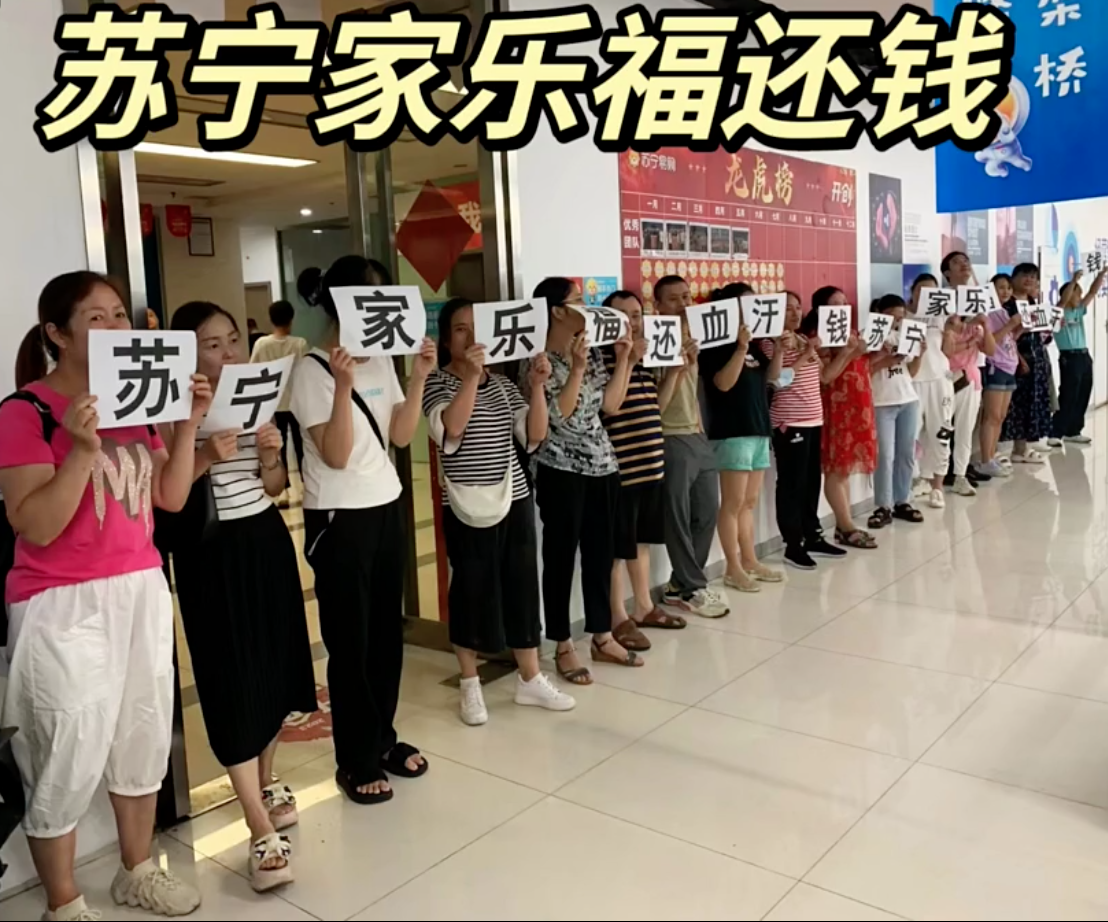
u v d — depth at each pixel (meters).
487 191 3.48
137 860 2.22
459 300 3.09
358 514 2.58
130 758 2.15
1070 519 5.59
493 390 3.11
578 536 3.39
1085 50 4.04
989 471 6.93
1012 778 2.66
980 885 2.18
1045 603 4.12
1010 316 6.85
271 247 10.45
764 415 4.35
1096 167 4.11
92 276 2.03
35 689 1.97
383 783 2.71
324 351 2.65
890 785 2.64
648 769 2.79
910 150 6.23
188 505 2.31
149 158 6.57
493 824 2.52
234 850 2.47
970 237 7.20
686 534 4.10
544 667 3.63
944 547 5.09
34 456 1.92
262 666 2.38
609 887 2.21
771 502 5.11
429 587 4.00
